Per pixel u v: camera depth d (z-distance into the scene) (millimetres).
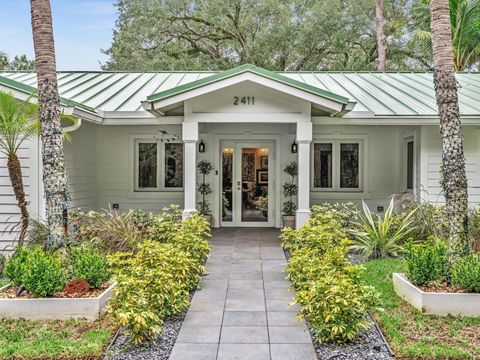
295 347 4332
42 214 8133
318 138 11867
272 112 8945
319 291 4398
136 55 23000
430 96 10867
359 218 9258
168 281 5016
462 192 5590
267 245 9492
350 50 23938
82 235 7641
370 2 22859
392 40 23859
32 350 4160
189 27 24797
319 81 12742
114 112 9195
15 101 7273
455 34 18469
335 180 11945
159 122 9289
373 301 4707
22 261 5551
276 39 22375
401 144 11547
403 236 8156
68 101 7629
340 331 4156
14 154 7418
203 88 8312
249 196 12023
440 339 4406
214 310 5391
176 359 4070
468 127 9930
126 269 5027
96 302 5000
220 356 4133
